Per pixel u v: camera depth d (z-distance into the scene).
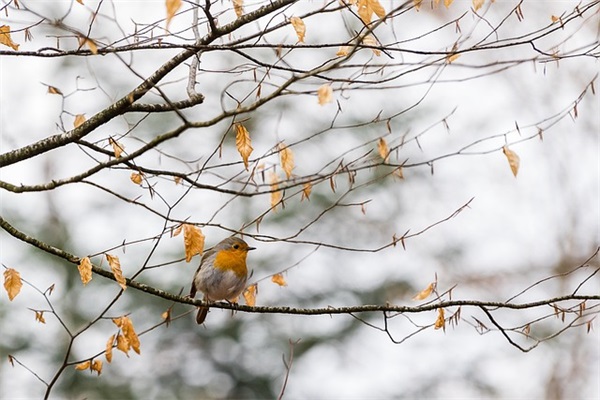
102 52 5.78
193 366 18.80
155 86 4.71
